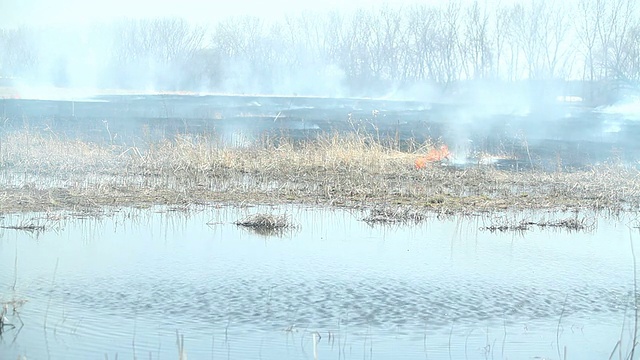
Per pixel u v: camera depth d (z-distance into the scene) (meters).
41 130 44.12
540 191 33.25
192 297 17.31
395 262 20.81
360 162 37.19
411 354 14.27
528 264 20.88
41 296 17.19
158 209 27.64
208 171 35.47
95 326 15.33
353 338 15.02
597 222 26.98
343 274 19.48
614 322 16.31
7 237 22.83
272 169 36.12
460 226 25.92
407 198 30.83
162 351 14.12
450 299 17.62
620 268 20.66
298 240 23.33
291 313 16.41
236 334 15.09
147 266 19.88
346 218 26.91
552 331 15.69
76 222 25.08
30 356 13.70
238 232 24.30
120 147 39.75
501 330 15.67
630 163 41.00
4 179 31.92
